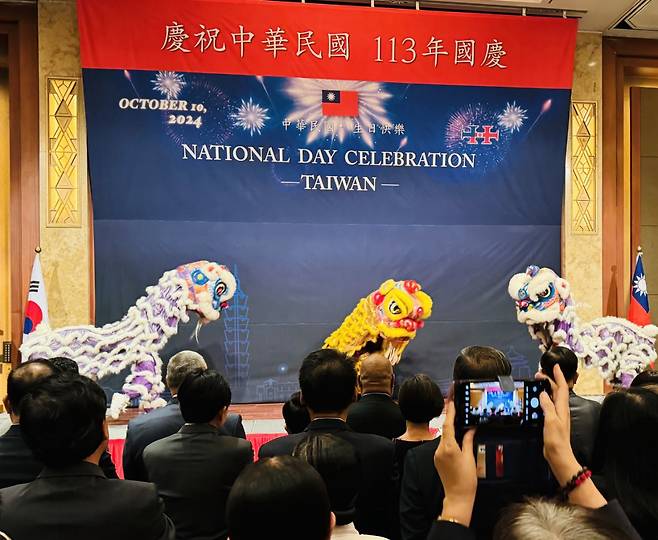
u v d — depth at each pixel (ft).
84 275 18.49
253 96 18.93
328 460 4.79
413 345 20.04
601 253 20.80
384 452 6.67
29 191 18.39
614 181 21.07
